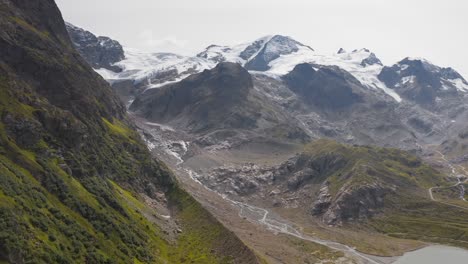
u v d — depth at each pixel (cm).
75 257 12794
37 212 13175
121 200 19350
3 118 16762
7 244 10856
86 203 15950
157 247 17350
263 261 18588
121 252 14838
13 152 15475
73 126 19688
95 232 14900
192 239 19512
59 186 15688
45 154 16975
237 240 18525
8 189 12938
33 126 17438
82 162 18850
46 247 11962
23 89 19425
